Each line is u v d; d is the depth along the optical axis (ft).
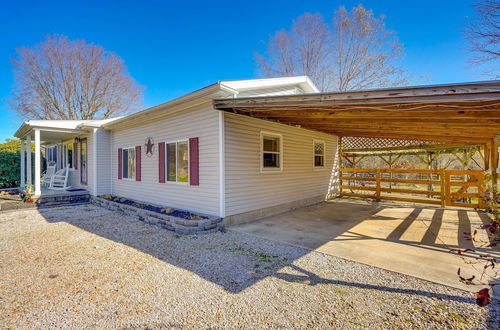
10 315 8.32
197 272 11.41
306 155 28.91
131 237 16.83
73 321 8.00
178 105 21.07
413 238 16.34
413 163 47.83
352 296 9.32
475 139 24.49
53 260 12.94
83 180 36.52
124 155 31.19
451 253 13.60
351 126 22.48
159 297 9.36
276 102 14.76
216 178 19.49
